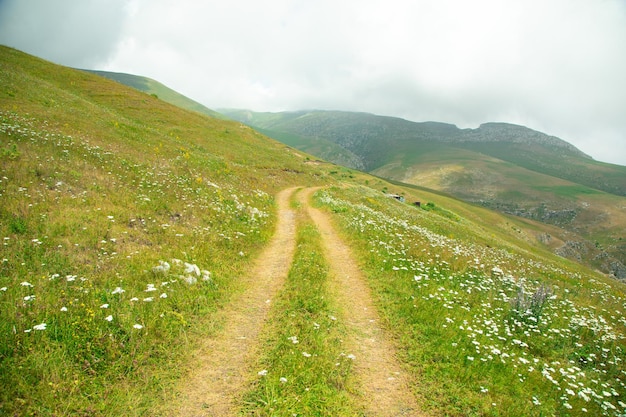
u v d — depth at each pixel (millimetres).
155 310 8594
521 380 7898
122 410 5875
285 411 6125
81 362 6594
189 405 6230
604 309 15383
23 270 8828
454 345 8766
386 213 35438
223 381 6941
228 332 8805
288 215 27359
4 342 6266
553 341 10484
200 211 18297
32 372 5977
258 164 51594
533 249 86250
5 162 14914
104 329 7422
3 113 22641
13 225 10680
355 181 102500
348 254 16797
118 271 10094
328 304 10656
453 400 7043
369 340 9070
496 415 6723
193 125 57219
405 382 7484
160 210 16391
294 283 12000
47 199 13211
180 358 7430
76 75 57406
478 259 18688
